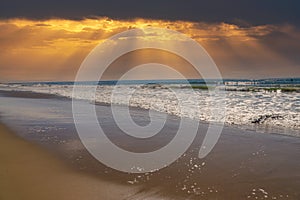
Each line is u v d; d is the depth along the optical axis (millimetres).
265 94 31938
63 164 8055
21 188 6359
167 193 6207
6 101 28641
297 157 8688
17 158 8586
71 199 5844
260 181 6855
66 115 17625
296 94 31031
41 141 10688
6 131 12516
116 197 5984
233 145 10188
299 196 6062
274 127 13320
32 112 19203
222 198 5984
